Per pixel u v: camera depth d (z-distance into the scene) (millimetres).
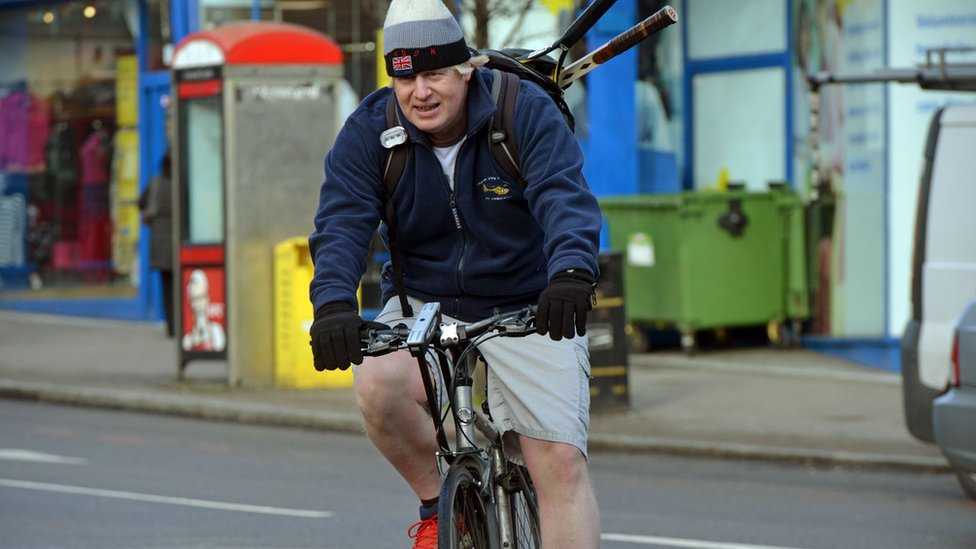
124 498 30656
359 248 14750
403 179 15117
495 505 15156
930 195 32188
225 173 46406
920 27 52156
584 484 15188
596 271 13898
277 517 28562
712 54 56156
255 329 46812
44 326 64625
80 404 45781
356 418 41156
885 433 38938
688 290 51656
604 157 55344
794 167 54625
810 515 29609
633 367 51500
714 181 56312
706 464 36469
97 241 67125
